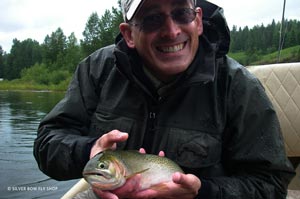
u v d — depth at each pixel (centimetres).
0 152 238
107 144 55
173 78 59
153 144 60
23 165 206
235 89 59
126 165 50
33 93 1178
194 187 50
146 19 57
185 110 60
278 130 59
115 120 62
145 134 61
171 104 60
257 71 94
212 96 59
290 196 78
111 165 49
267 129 58
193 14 57
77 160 59
